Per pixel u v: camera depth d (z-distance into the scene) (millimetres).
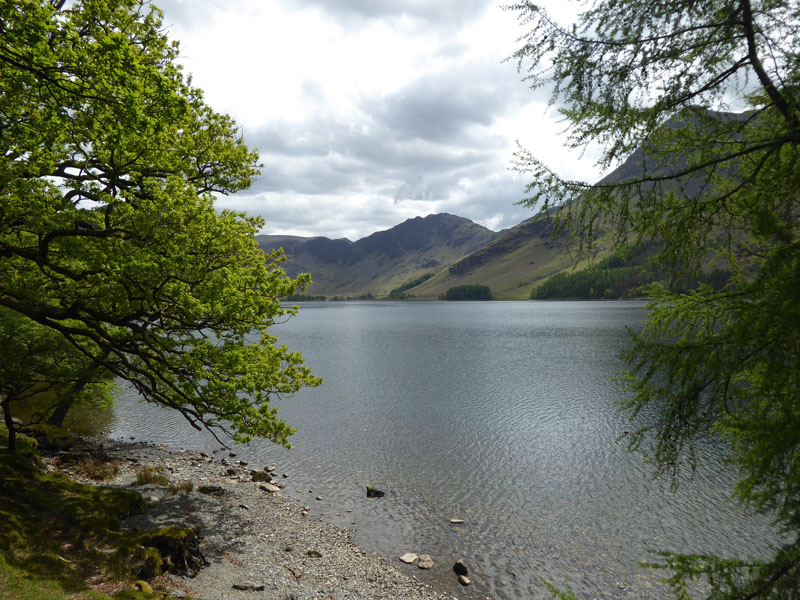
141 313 13641
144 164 13086
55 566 11477
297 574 15719
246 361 17922
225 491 22594
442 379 51969
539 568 16938
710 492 22406
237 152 21672
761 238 5734
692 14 5645
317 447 30125
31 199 10695
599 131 6520
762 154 5891
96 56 8148
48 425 26719
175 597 12344
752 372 6023
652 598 15188
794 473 5480
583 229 6582
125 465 24922
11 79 8070
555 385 47500
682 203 6289
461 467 26516
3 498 14461
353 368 60500
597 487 23547
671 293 6734
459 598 15305
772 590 5406
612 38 5996
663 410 6574
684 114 6145
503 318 158000
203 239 12898
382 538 19078
